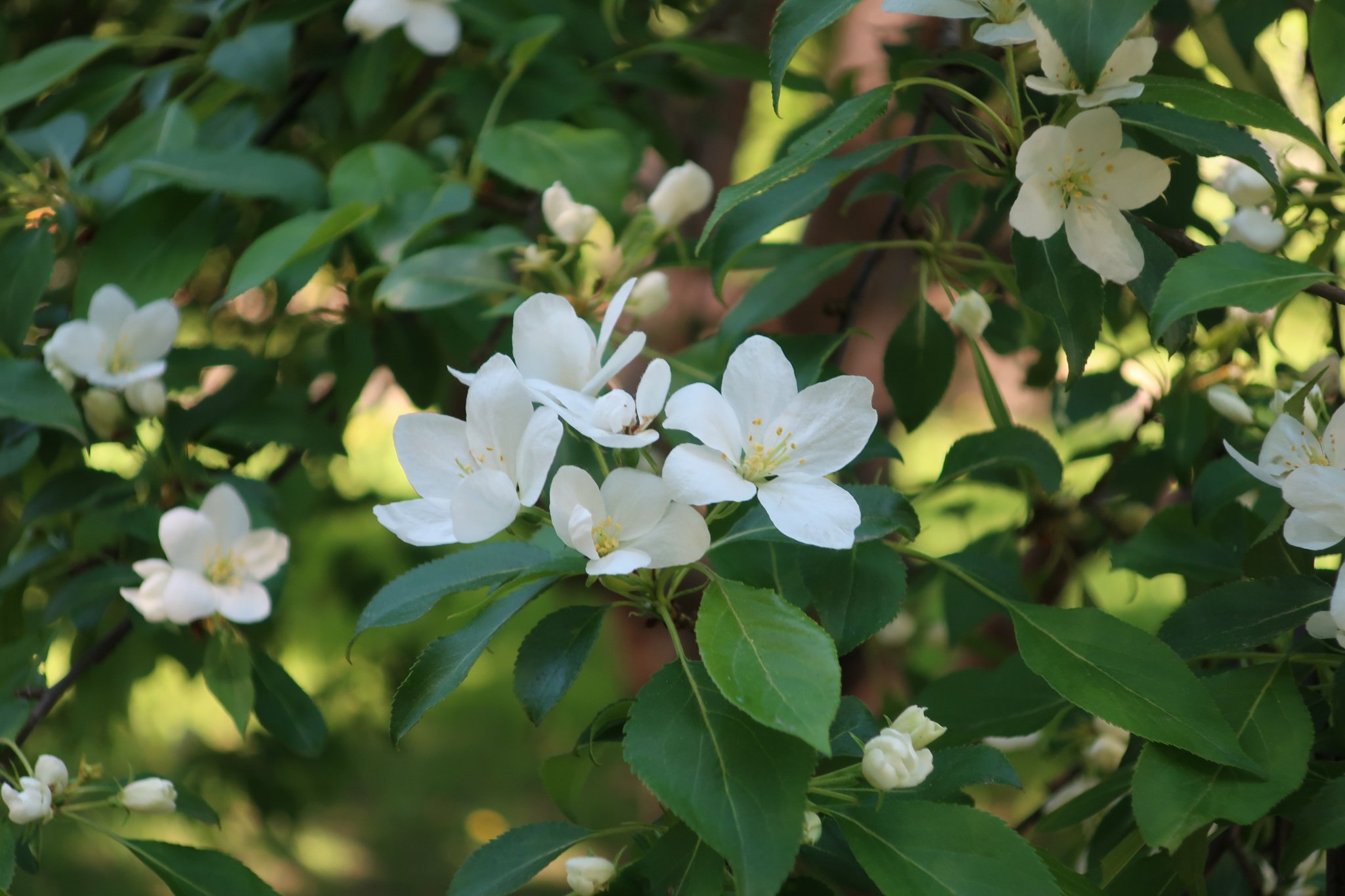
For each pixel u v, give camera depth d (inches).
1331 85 32.8
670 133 44.8
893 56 37.5
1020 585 33.6
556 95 36.6
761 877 28.6
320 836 86.4
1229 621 31.0
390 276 34.7
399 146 35.6
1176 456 36.7
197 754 59.4
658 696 29.4
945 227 35.3
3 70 36.3
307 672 67.8
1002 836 29.5
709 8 47.4
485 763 94.8
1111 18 29.8
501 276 34.9
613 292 34.9
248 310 49.4
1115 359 40.8
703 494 29.5
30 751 52.5
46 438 36.5
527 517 30.4
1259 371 37.2
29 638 35.3
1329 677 31.5
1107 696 30.2
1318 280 30.1
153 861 33.2
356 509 51.1
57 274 41.9
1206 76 36.8
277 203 35.9
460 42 40.0
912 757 29.6
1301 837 30.2
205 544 34.8
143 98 36.9
